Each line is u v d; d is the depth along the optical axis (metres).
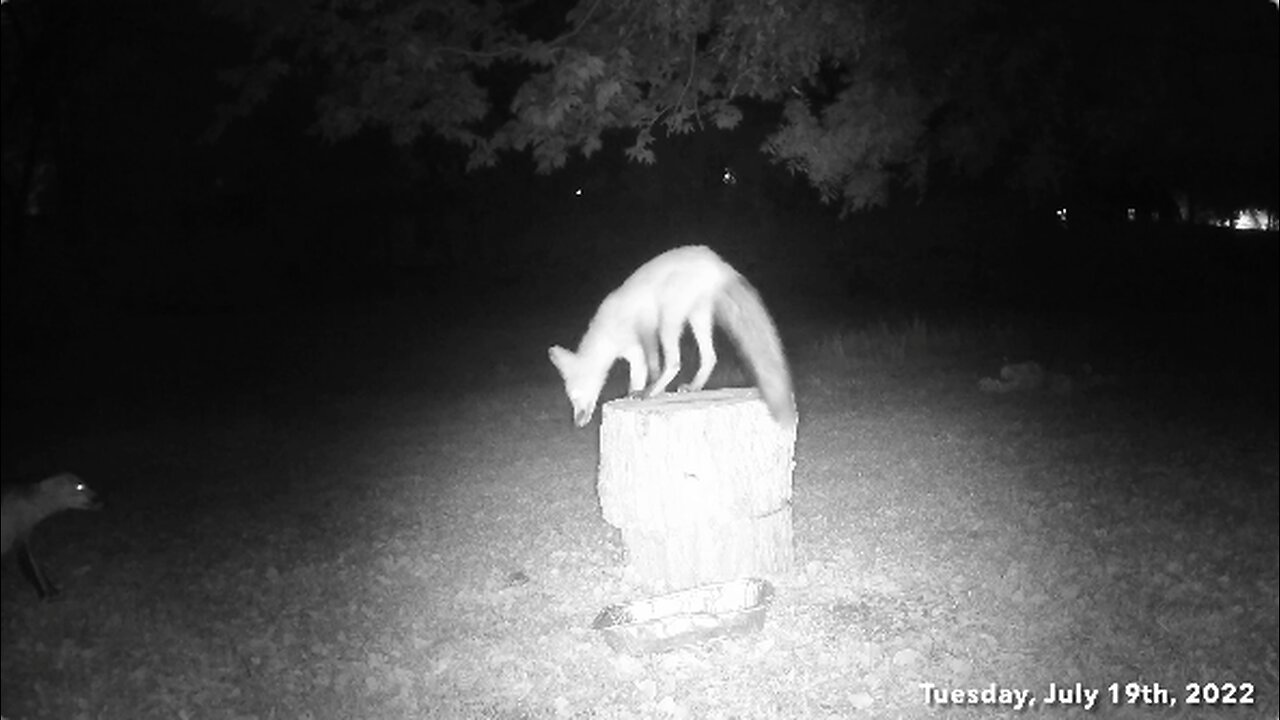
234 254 38.66
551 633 9.01
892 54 15.38
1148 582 9.50
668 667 8.16
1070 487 12.61
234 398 22.48
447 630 9.27
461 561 11.02
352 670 8.49
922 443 15.23
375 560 11.23
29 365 27.39
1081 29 15.09
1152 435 15.16
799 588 9.70
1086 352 22.78
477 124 21.28
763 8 15.17
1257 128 15.90
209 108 30.39
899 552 10.55
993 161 17.50
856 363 22.31
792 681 7.88
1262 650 8.18
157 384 24.70
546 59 15.70
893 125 15.79
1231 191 30.92
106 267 35.34
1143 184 30.12
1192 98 15.66
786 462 9.86
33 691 8.58
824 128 16.45
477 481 14.38
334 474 15.26
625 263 39.28
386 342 29.72
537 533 11.85
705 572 9.61
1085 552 10.30
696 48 16.88
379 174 36.62
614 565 10.62
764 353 9.66
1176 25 15.21
